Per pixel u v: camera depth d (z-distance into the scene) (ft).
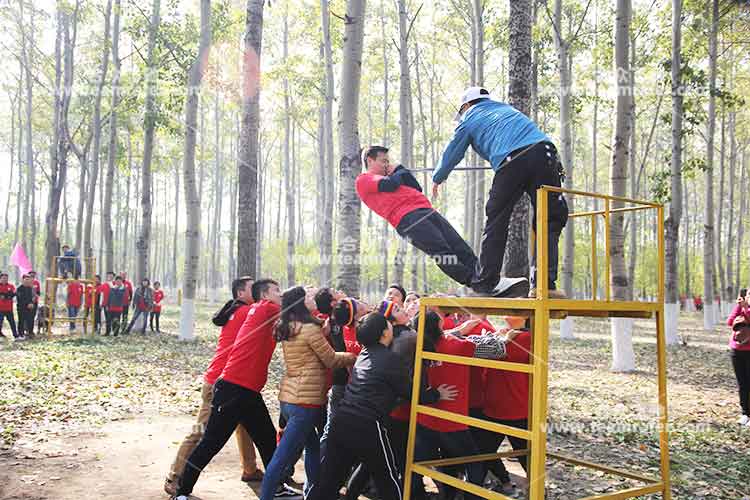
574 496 15.37
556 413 24.77
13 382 28.30
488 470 16.51
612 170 37.32
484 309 12.34
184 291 48.65
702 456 19.27
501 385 14.94
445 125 99.50
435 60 86.43
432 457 14.15
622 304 11.76
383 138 91.86
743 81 75.77
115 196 141.69
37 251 134.21
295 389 13.10
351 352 14.55
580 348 49.21
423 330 12.88
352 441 11.82
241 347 14.03
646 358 43.39
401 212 12.94
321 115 86.89
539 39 54.19
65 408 23.70
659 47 59.21
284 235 134.00
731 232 100.27
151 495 14.70
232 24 43.73
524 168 11.97
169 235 193.88
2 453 17.53
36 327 58.75
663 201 52.85
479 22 55.93
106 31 67.36
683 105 51.39
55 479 15.57
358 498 14.83
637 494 11.85
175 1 52.60
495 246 12.28
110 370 33.30
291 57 69.97
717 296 95.61
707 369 38.17
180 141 79.87
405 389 12.23
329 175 61.87
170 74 51.90
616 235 36.70
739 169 129.29
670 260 52.85
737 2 50.08
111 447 18.69
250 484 15.90
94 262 52.75
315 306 14.85
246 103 30.73
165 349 43.14
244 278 15.78
